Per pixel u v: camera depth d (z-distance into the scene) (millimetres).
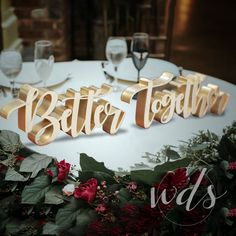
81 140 1642
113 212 1416
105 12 5117
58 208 1525
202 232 1484
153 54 5297
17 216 1586
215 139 1574
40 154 1503
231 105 2016
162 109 1801
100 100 1701
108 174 1428
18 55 1948
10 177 1480
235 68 5367
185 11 6824
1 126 1708
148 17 5168
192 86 1830
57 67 2273
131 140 1655
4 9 4191
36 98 1580
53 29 4484
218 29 6289
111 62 2195
